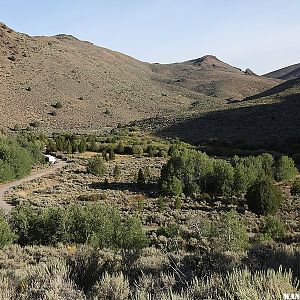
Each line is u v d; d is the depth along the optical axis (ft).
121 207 121.90
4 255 49.11
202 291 15.53
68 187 163.43
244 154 236.63
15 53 542.16
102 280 19.03
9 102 420.36
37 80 497.87
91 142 278.67
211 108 444.55
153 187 161.79
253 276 15.52
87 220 67.21
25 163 193.06
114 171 185.37
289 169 164.66
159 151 256.73
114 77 649.61
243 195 142.51
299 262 19.72
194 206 127.24
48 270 22.15
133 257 26.32
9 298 18.45
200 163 149.89
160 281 18.79
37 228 68.59
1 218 64.13
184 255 26.35
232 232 48.55
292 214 112.47
